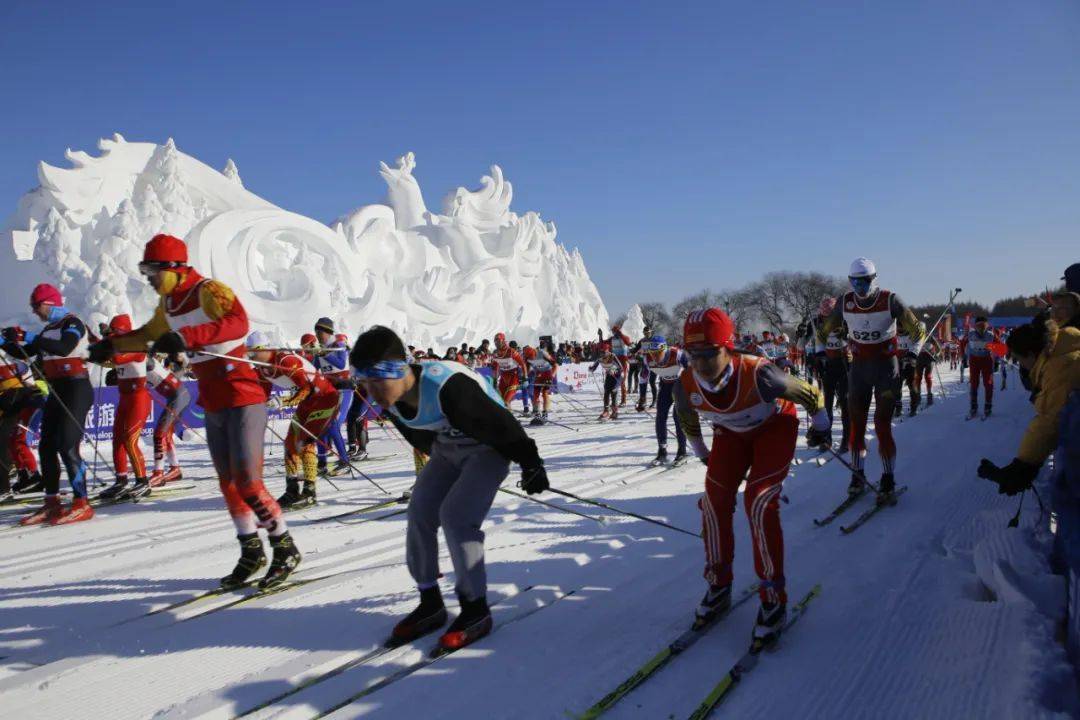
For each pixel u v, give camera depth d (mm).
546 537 4680
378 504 5969
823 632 3074
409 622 3074
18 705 2598
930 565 3885
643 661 2838
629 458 8227
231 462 3736
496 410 2850
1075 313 4180
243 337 3740
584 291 48094
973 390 10703
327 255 25719
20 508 6391
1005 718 2268
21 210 21453
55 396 5594
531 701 2529
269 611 3465
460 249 37156
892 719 2377
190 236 21375
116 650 3061
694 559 4168
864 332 5406
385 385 2736
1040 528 4109
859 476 5078
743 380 2984
